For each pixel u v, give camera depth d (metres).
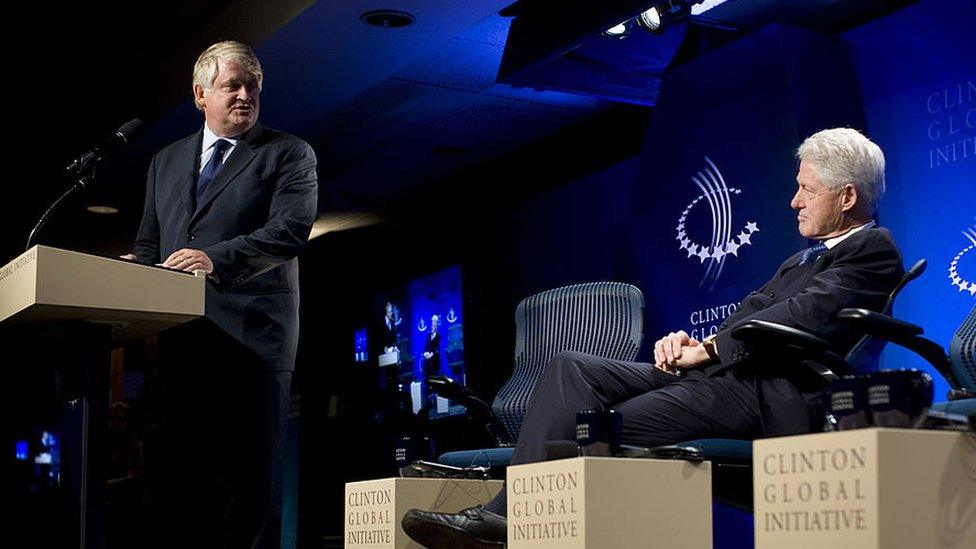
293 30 5.24
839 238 3.04
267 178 3.28
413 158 7.67
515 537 2.31
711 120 5.07
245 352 3.19
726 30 5.44
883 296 2.77
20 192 7.05
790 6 5.16
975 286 4.30
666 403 2.75
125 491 5.01
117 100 6.26
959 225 4.41
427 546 2.58
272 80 5.84
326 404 9.02
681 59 5.55
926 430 1.68
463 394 3.54
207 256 2.94
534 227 7.36
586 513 2.12
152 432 3.31
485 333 7.69
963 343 2.93
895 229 4.65
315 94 6.05
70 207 7.80
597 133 6.95
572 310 3.87
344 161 7.71
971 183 4.38
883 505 1.62
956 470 1.68
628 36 5.44
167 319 2.62
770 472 1.79
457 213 8.16
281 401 3.24
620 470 2.17
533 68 5.49
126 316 2.57
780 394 2.67
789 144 4.70
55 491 4.77
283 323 3.28
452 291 7.93
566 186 7.09
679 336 2.92
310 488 8.51
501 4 5.02
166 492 3.21
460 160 7.72
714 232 4.98
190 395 3.18
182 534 3.19
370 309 8.86
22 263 2.47
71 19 5.86
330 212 8.80
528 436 2.75
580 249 6.94
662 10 5.16
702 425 2.73
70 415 2.60
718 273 4.93
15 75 6.19
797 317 2.71
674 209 5.18
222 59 3.29
